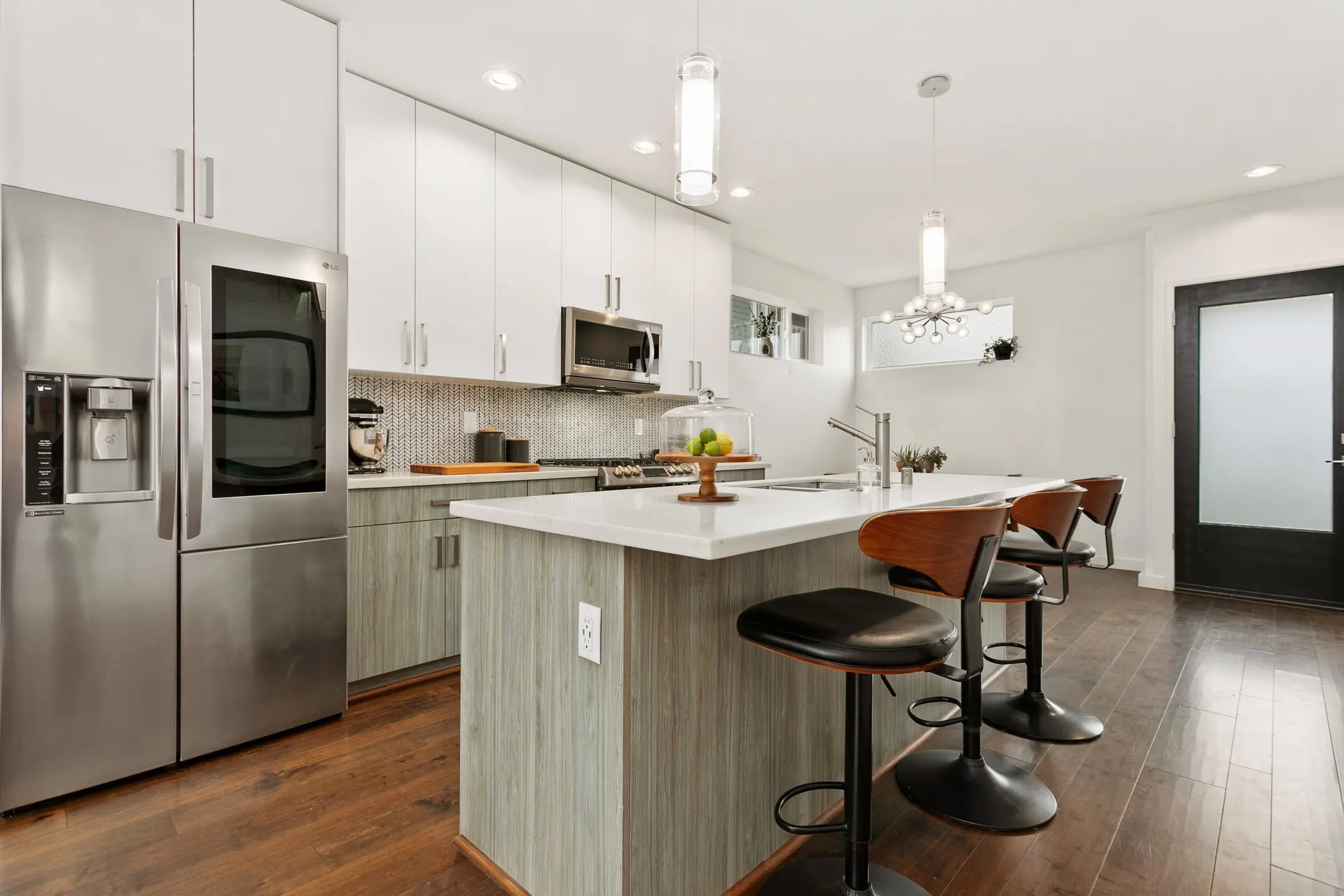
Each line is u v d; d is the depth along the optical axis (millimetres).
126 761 1920
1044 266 5414
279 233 2275
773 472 5609
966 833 1714
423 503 2746
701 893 1425
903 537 1346
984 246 5145
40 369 1766
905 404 6219
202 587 2057
